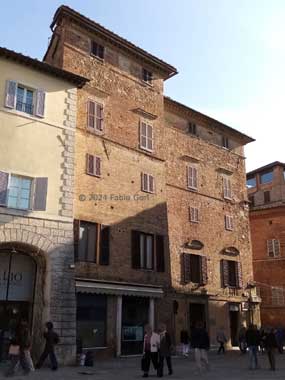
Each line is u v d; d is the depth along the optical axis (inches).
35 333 753.0
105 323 909.8
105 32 1061.1
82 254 902.4
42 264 793.6
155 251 1051.9
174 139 1267.2
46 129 842.2
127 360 869.2
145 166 1089.4
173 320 1061.8
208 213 1310.3
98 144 992.2
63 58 975.0
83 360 764.6
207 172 1348.4
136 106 1111.6
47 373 629.9
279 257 1711.4
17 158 788.6
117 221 984.3
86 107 990.4
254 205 2187.5
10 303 765.9
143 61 1162.6
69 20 1007.6
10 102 802.8
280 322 1648.6
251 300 1355.8
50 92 869.8
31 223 778.8
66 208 828.6
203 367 730.8
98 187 964.6
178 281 1155.3
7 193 761.0
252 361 766.5
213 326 1211.2
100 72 1045.2
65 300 783.1
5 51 805.9
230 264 1346.0
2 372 621.0
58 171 837.2
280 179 2100.1
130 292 944.9
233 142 1487.5
